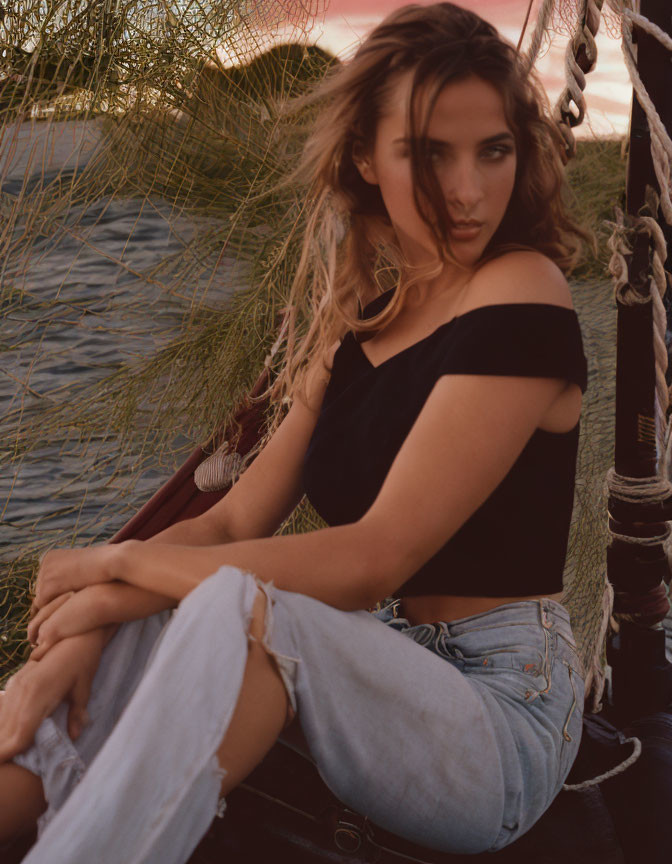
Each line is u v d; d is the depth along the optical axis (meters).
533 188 1.25
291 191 2.29
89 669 1.10
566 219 1.30
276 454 1.48
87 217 2.21
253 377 2.43
